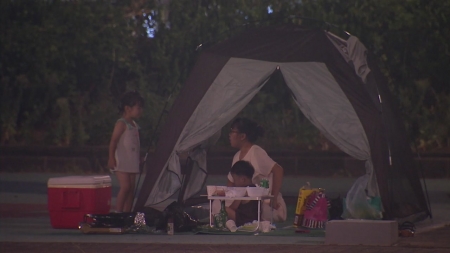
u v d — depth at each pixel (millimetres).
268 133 45562
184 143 22219
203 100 22453
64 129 47188
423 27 43594
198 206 23516
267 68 22578
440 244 18219
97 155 46094
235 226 20719
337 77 22250
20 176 43344
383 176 21328
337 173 43688
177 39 47000
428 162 42531
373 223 18141
